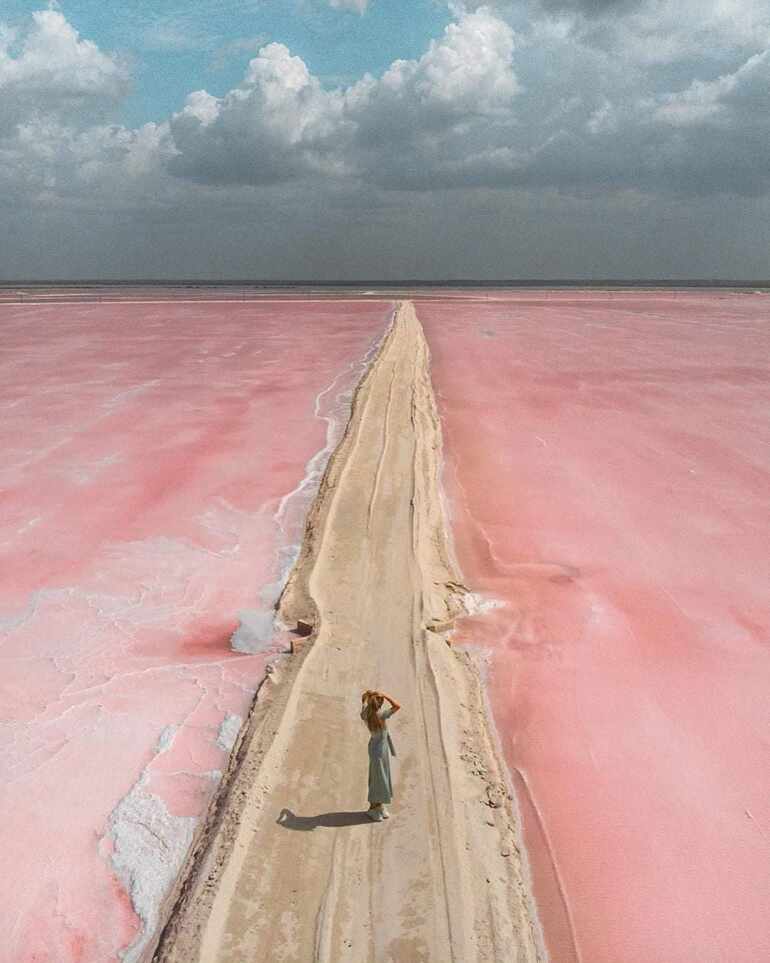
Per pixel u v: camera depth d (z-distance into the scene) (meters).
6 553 13.80
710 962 6.23
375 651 10.20
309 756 8.11
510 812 7.69
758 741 8.91
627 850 7.31
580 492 17.23
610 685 9.95
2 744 8.66
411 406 24.55
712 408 25.86
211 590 12.39
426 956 5.92
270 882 6.53
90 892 6.73
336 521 14.77
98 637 10.98
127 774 8.19
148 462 19.36
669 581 12.92
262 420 23.91
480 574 13.17
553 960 6.21
